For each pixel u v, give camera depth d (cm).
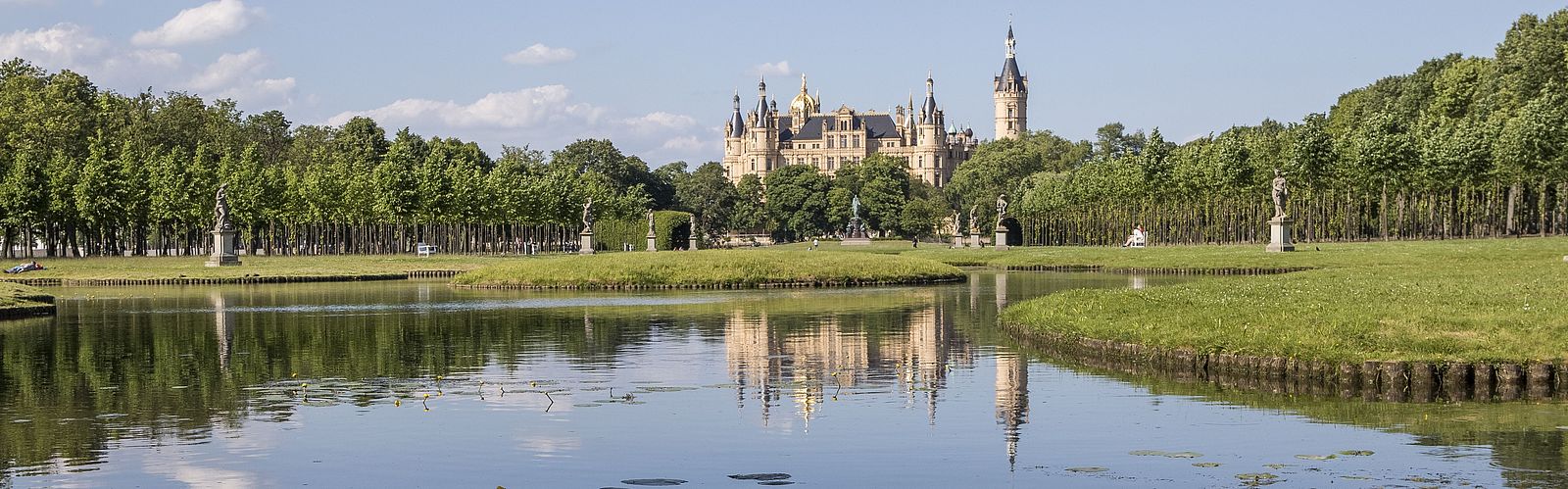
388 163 15038
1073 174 19950
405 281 9125
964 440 2594
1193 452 2450
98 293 7631
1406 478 2200
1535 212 13375
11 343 4500
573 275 8200
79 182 13700
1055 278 8562
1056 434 2642
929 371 3556
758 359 3900
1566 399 2908
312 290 7900
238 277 9025
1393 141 12006
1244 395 3055
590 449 2536
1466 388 3045
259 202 14462
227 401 3116
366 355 4069
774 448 2536
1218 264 8844
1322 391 3081
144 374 3612
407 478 2309
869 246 18538
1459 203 12594
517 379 3475
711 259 8444
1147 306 4291
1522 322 3388
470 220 15525
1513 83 13825
